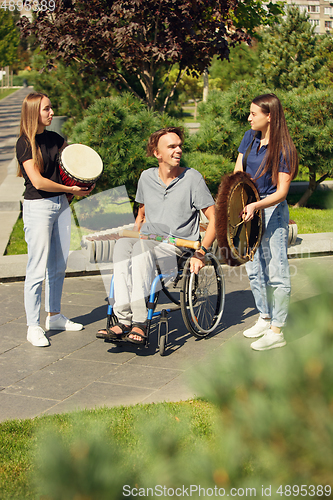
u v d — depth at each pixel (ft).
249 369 2.50
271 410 2.35
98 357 12.28
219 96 28.81
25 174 12.55
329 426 2.27
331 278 2.52
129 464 2.91
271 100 11.53
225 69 60.80
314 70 53.21
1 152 57.36
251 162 12.26
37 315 13.20
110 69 30.96
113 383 10.81
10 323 14.70
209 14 28.91
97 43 27.55
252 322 14.32
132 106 25.52
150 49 26.86
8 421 9.12
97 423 3.21
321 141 27.81
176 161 12.12
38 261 12.87
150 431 2.96
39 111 12.26
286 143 11.54
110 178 23.26
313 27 54.29
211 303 15.58
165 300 16.34
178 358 12.03
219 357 2.73
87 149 13.25
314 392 2.31
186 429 3.10
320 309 2.39
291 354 2.38
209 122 26.86
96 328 14.26
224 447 2.50
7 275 18.67
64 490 2.51
